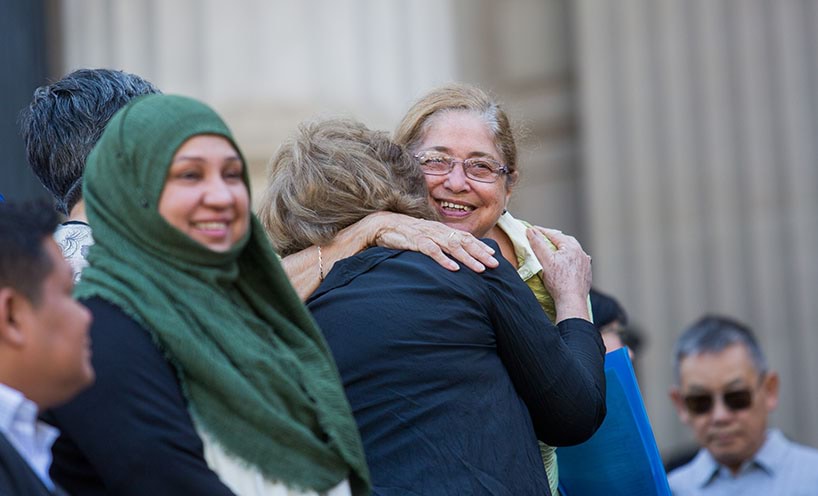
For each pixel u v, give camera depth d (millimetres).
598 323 11031
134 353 5797
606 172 20312
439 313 6938
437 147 8305
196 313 5930
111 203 5980
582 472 8609
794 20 19062
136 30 20156
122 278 5926
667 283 19750
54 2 19438
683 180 19703
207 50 20578
